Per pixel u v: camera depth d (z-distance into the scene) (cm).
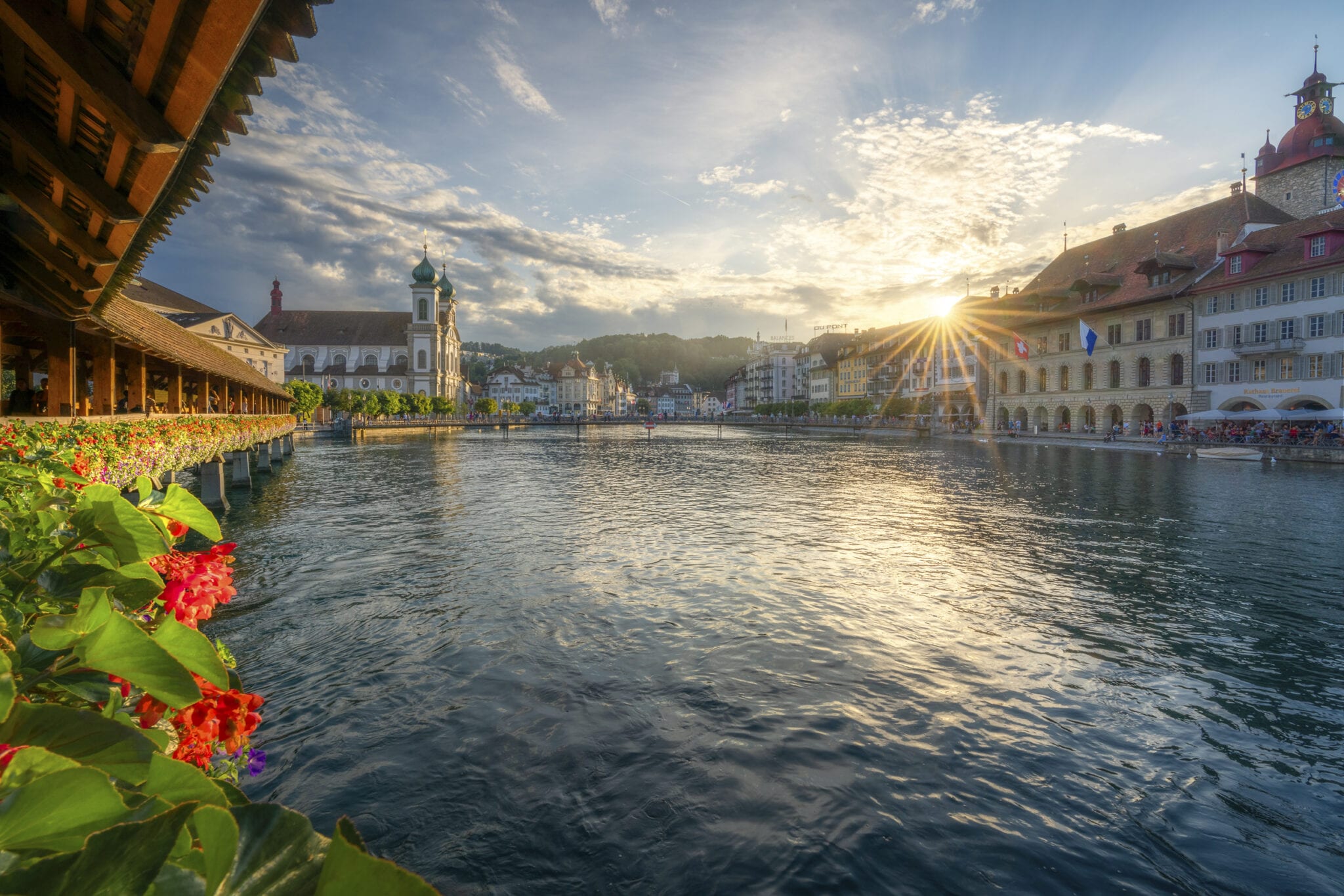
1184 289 5491
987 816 565
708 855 519
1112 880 494
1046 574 1312
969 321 8862
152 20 392
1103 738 689
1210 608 1095
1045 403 7212
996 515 2031
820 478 3238
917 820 559
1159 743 682
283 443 4728
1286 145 6506
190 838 85
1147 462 4000
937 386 9725
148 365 2667
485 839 535
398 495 2552
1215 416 4769
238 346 8250
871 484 2927
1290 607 1102
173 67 434
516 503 2327
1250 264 5119
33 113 584
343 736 685
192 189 651
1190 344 5519
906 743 676
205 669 154
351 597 1154
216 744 229
